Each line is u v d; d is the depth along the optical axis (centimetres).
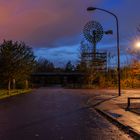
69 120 1902
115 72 8825
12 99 3994
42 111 2433
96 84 9350
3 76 5928
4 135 1373
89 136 1352
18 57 6131
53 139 1284
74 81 12581
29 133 1425
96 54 10000
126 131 1472
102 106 2766
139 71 2958
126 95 4572
